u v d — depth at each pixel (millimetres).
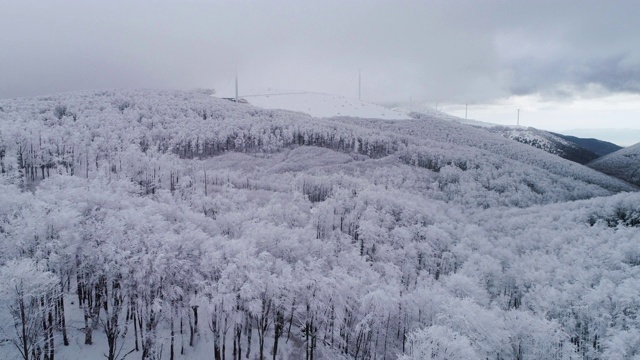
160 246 38750
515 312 43031
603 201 112312
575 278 58125
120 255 35562
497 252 72125
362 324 40469
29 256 34781
